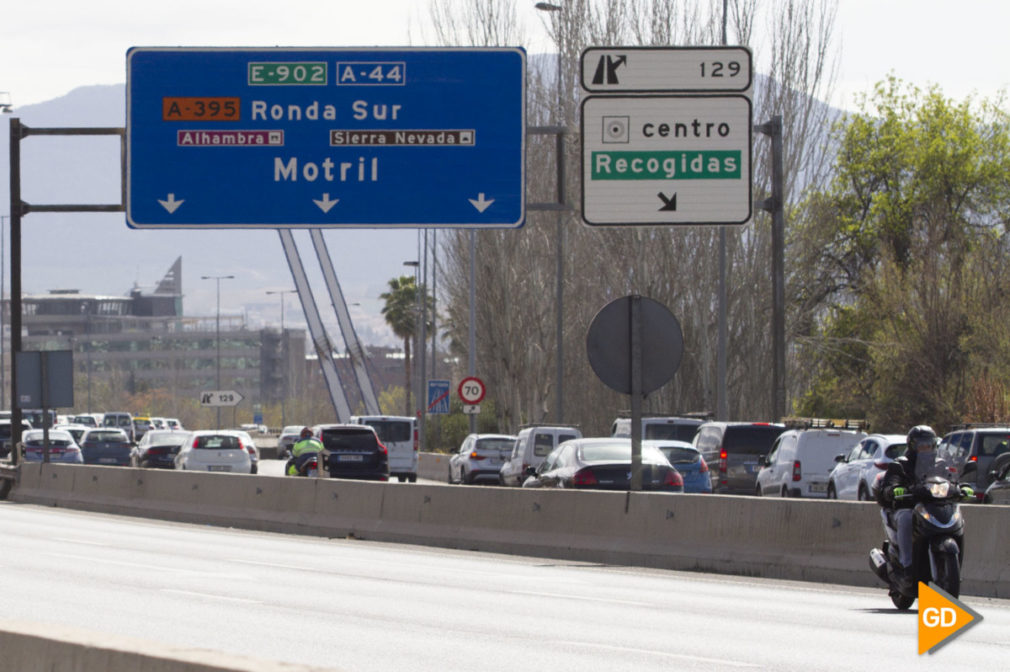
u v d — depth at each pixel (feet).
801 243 544.62
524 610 144.36
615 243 545.44
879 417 533.55
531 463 375.04
